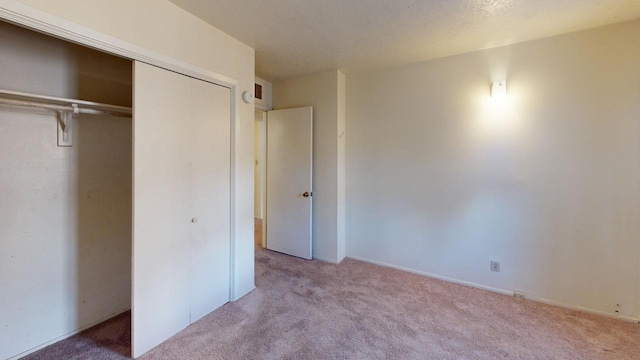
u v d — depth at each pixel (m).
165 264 1.83
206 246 2.15
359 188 3.31
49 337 1.78
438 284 2.73
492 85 2.48
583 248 2.21
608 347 1.79
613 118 2.08
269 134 3.62
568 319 2.12
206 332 1.94
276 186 3.62
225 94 2.27
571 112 2.21
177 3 1.79
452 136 2.72
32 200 1.69
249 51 2.47
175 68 1.83
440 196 2.81
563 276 2.29
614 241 2.12
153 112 1.73
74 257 1.89
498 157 2.51
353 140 3.31
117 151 2.10
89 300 1.98
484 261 2.62
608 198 2.12
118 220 2.13
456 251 2.75
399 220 3.06
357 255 3.39
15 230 1.62
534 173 2.37
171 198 1.86
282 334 1.92
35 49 1.68
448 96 2.72
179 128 1.90
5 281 1.60
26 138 1.65
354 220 3.38
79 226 1.91
